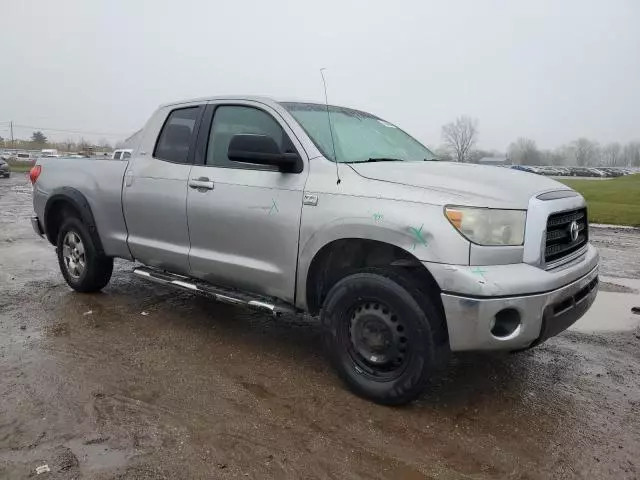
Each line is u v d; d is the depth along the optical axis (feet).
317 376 13.41
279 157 12.75
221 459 9.80
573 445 10.61
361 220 11.63
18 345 14.82
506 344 10.73
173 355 14.46
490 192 11.10
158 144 16.58
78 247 19.39
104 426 10.74
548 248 11.48
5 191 75.05
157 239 16.34
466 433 10.95
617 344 16.37
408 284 11.20
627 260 31.27
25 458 9.62
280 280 13.29
